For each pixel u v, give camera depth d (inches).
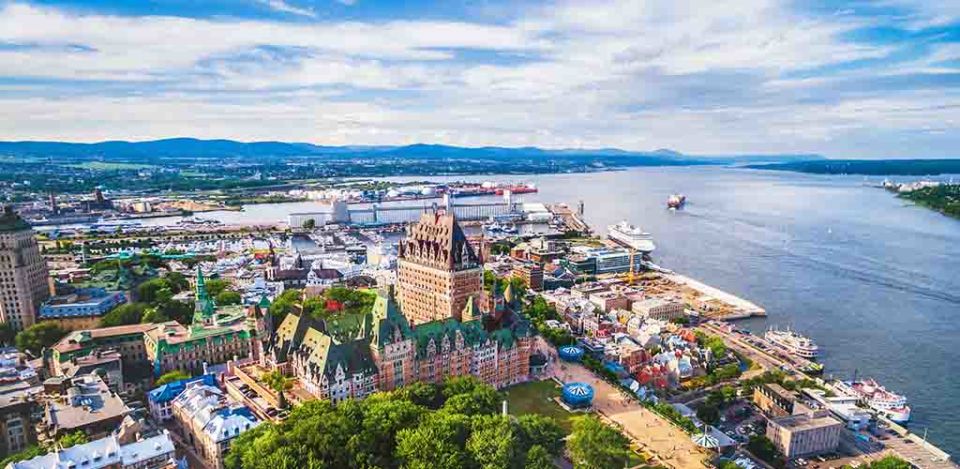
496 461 7022.6
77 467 6830.7
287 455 6722.4
